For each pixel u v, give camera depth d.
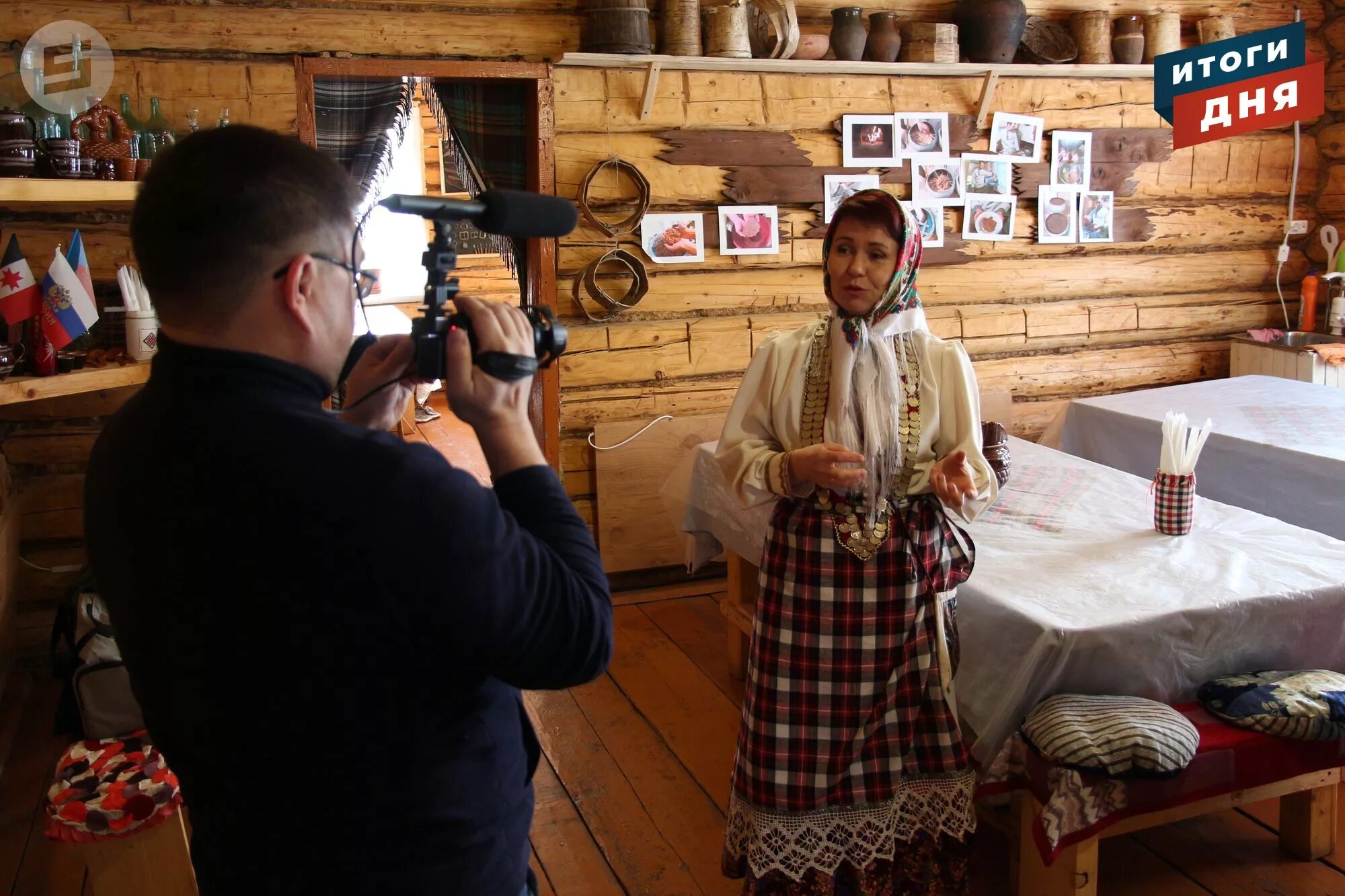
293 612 0.83
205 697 0.87
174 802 2.00
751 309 4.13
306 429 0.84
